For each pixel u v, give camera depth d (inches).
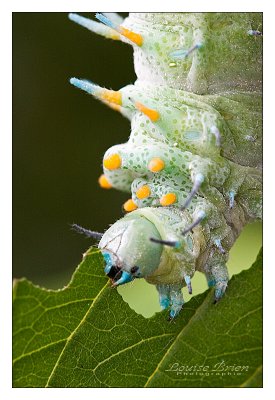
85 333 8.0
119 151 8.1
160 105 8.0
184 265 7.9
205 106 8.0
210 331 8.1
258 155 8.2
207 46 8.1
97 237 8.0
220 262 8.1
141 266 7.7
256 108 8.2
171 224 7.8
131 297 9.1
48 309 7.9
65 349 8.0
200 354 8.1
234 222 8.2
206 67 8.1
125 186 8.3
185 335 8.1
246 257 9.2
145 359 8.1
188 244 7.9
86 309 8.0
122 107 8.3
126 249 7.7
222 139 8.1
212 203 8.0
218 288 8.1
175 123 8.0
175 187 8.0
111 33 8.3
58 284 10.2
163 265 7.8
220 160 8.0
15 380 7.9
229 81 8.2
